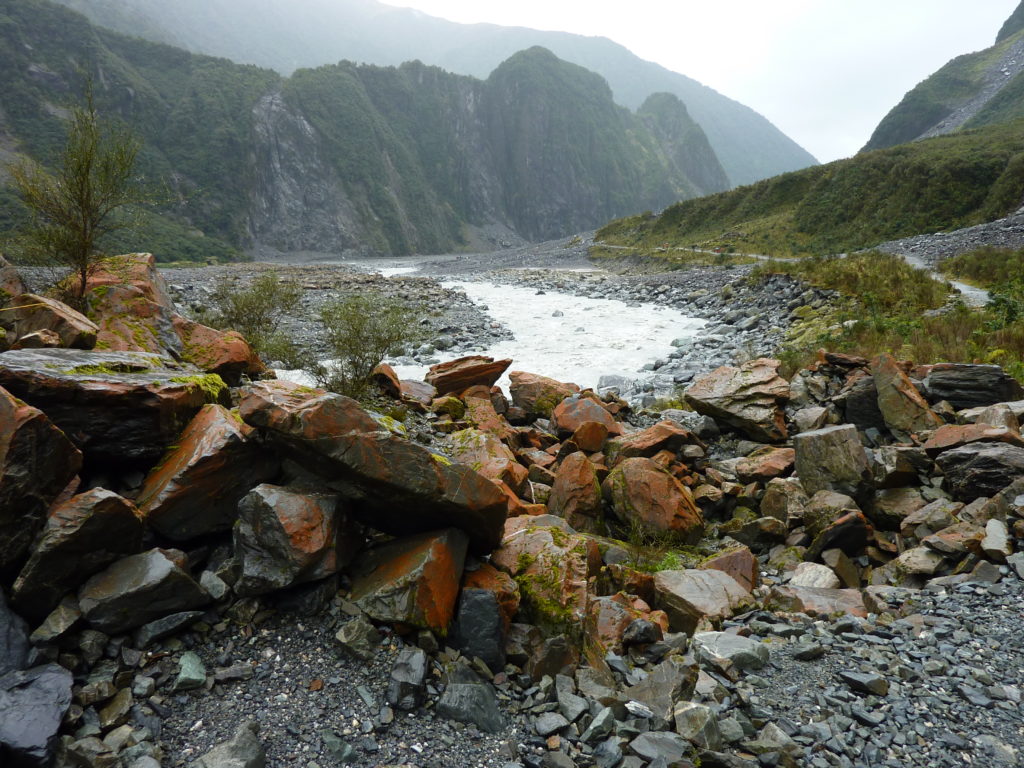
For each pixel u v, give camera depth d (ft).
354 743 12.12
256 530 14.61
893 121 476.54
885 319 61.87
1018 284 71.51
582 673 14.84
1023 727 13.17
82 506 12.96
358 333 38.40
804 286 87.25
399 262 417.90
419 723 12.81
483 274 209.67
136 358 19.86
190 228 556.51
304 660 13.76
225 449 15.76
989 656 15.66
